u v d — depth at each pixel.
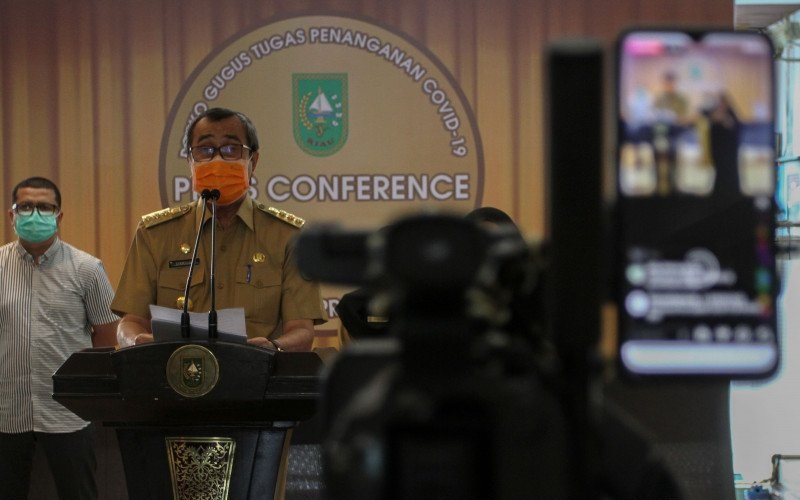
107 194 12.27
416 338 1.64
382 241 1.78
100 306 10.55
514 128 12.37
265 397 5.11
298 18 12.29
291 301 6.80
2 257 10.43
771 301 1.99
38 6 12.20
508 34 12.34
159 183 12.28
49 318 10.30
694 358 1.97
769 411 12.74
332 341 12.10
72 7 12.22
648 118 2.00
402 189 12.35
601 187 1.70
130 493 5.36
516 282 2.07
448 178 12.36
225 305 6.80
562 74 1.67
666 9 12.35
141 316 6.84
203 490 5.30
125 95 12.26
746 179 2.01
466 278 1.60
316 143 12.33
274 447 5.32
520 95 12.35
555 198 1.71
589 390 1.76
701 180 1.99
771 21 12.98
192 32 12.27
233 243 6.88
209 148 6.52
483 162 12.36
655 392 10.95
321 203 12.33
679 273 1.98
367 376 1.98
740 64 2.02
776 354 2.00
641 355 1.99
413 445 1.62
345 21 12.30
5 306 10.26
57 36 12.20
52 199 10.26
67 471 10.24
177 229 6.90
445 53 12.34
